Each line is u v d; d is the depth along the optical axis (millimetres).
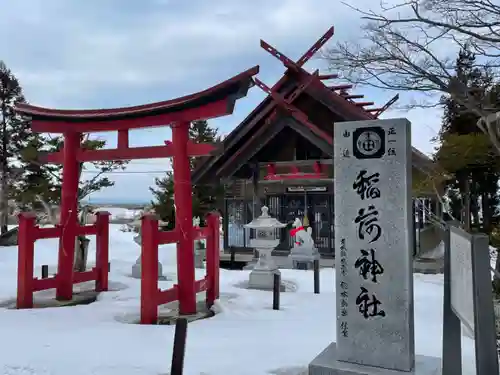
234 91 7918
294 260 15164
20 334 6500
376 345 4625
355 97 17328
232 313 8258
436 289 10859
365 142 4770
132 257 19094
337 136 4906
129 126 9172
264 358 5328
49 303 9711
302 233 15367
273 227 11164
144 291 7641
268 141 15227
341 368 4574
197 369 4891
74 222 10281
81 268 13625
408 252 4562
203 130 28875
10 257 17000
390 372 4473
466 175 12383
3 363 5078
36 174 21328
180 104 8320
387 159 4668
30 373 4785
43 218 17719
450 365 4262
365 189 4758
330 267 15359
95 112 9484
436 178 9891
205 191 24281
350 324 4746
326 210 16906
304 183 17188
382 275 4641
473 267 3186
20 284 9148
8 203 24312
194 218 24031
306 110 16562
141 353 5492
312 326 7180
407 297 4531
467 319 3475
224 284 11844
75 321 7582
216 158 16016
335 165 4906
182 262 8469
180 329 4449
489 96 5098
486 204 14961
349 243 4809
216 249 9469
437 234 14672
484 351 3090
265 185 17891
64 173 10109
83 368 4926
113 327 7031
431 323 7613
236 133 15930
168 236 8125
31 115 10297
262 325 7234
